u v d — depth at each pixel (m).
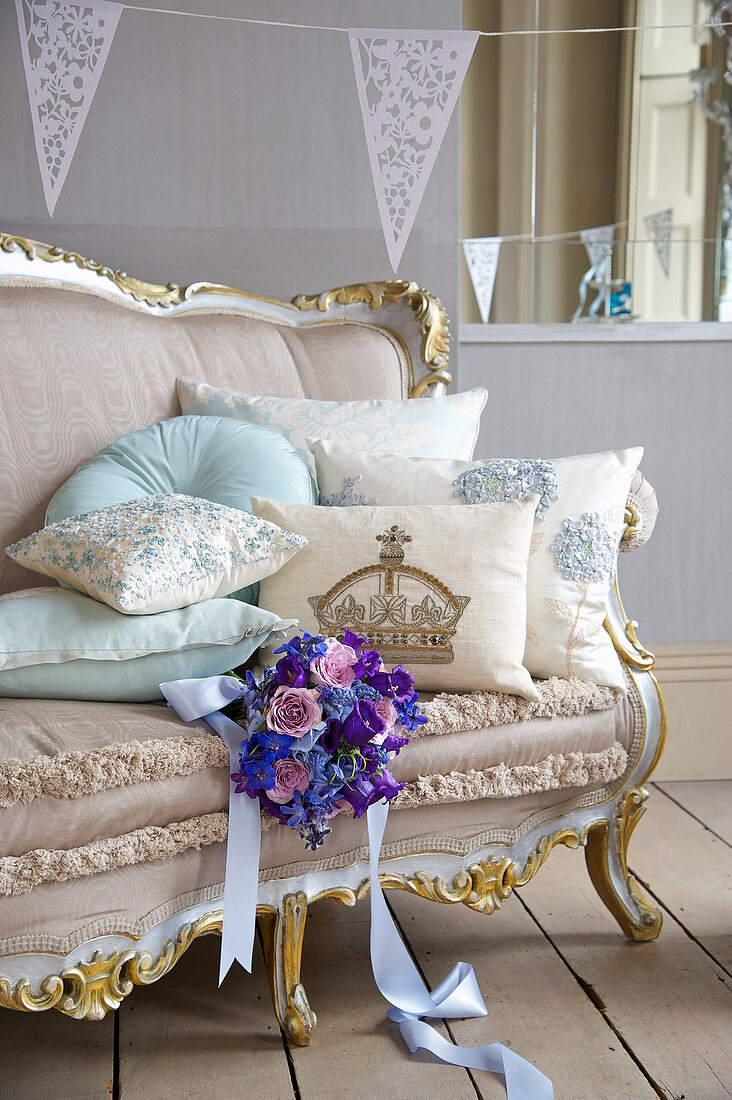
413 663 1.51
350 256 2.43
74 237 2.30
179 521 1.48
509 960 1.71
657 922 1.77
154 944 1.30
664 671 2.63
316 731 1.31
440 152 2.42
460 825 1.51
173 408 2.04
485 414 2.60
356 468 1.75
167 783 1.29
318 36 2.34
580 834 1.67
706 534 2.67
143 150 2.31
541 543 1.63
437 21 2.38
